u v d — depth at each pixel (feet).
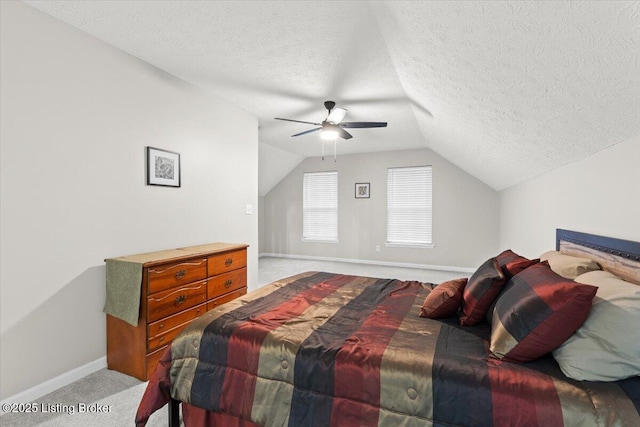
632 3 2.80
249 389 4.43
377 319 5.38
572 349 3.55
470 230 18.12
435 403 3.58
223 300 9.41
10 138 5.91
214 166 11.04
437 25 5.13
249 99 11.30
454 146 13.56
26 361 6.16
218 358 4.74
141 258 7.57
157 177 8.91
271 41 7.45
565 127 5.83
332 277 8.36
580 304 3.55
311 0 5.94
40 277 6.38
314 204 22.25
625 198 5.10
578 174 6.99
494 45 4.68
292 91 10.45
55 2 6.07
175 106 9.46
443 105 8.88
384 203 20.12
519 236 12.66
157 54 8.13
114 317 7.32
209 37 7.30
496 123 7.72
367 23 6.66
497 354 3.99
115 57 7.76
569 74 4.27
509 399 3.33
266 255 23.70
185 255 8.10
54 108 6.57
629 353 3.27
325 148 19.30
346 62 8.41
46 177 6.46
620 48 3.34
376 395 3.83
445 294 5.49
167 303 7.47
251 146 12.92
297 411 4.10
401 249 19.76
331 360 4.12
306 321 5.24
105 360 7.48
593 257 6.06
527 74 4.87
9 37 5.88
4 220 5.87
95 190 7.37
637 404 3.08
